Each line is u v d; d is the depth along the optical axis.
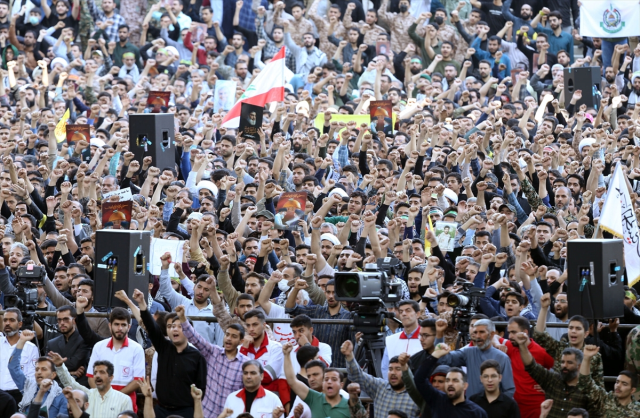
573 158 58.44
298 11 81.81
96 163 55.81
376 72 71.38
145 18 81.62
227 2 83.00
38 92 70.88
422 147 52.84
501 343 33.44
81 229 45.78
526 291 37.66
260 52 79.12
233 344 33.88
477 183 49.09
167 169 50.12
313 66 79.81
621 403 31.53
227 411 31.70
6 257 42.03
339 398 32.19
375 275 32.22
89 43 78.38
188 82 75.50
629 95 72.00
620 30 74.00
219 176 49.91
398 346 34.12
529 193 47.97
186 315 36.00
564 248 41.66
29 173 51.59
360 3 82.69
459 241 44.66
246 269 40.12
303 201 43.91
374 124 60.22
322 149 54.97
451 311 34.12
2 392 33.91
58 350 36.44
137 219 44.19
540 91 74.56
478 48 79.19
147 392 33.38
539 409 32.78
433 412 30.61
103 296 36.25
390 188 47.16
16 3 82.81
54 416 34.78
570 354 31.42
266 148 57.47
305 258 39.34
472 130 61.78
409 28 80.44
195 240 40.75
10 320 35.38
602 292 33.34
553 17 80.06
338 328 36.06
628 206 38.66
